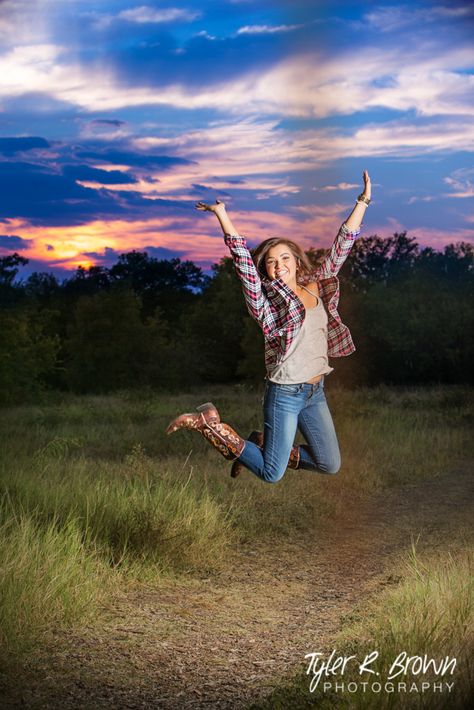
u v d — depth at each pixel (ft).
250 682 14.62
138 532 23.59
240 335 143.54
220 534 25.66
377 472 37.86
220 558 23.85
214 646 16.63
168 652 16.21
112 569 21.17
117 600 19.61
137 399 80.28
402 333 112.06
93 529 23.80
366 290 127.54
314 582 21.88
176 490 28.66
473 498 33.53
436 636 15.35
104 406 75.46
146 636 17.13
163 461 38.29
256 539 26.50
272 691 14.07
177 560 23.02
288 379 14.49
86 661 15.53
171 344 128.26
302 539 26.73
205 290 165.17
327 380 106.32
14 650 15.71
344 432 46.09
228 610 19.26
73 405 76.64
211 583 21.63
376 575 22.34
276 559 24.27
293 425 14.67
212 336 149.18
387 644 15.12
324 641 16.80
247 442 14.99
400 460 41.37
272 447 14.70
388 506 32.17
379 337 111.96
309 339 14.58
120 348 118.11
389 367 114.01
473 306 111.96
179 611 19.02
